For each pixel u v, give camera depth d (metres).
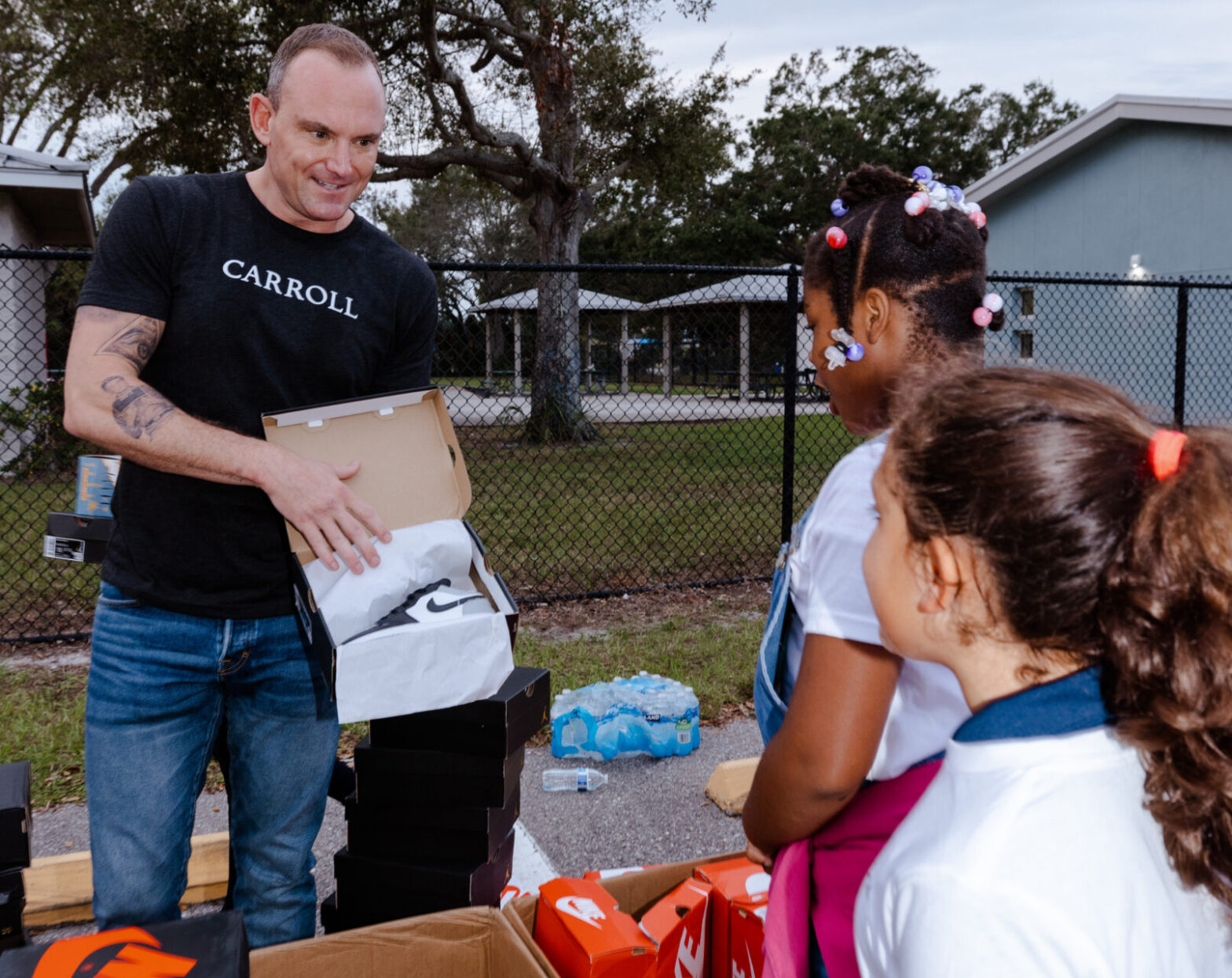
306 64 1.73
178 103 17.58
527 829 3.09
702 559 7.12
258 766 1.94
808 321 1.40
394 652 1.54
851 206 1.36
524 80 18.38
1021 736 0.81
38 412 9.50
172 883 1.84
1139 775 0.81
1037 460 0.76
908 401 0.94
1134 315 15.85
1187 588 0.74
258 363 1.82
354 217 1.96
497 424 14.27
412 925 1.75
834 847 1.22
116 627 1.80
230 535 1.81
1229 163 14.51
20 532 7.66
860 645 1.06
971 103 45.50
